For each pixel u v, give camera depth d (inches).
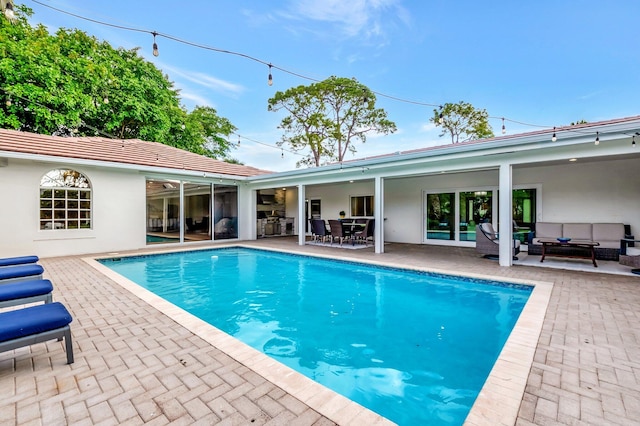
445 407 94.9
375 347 137.7
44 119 538.0
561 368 95.3
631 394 81.8
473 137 842.8
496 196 380.2
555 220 328.8
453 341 142.8
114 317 144.3
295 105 850.8
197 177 459.5
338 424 70.0
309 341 144.8
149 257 362.9
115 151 403.9
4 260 194.2
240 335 152.3
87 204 358.6
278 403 78.2
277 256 378.6
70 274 240.5
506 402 77.2
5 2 137.9
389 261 298.2
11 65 468.4
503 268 258.2
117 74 646.5
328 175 405.1
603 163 301.1
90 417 74.0
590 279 215.8
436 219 436.5
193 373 93.7
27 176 313.6
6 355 106.3
